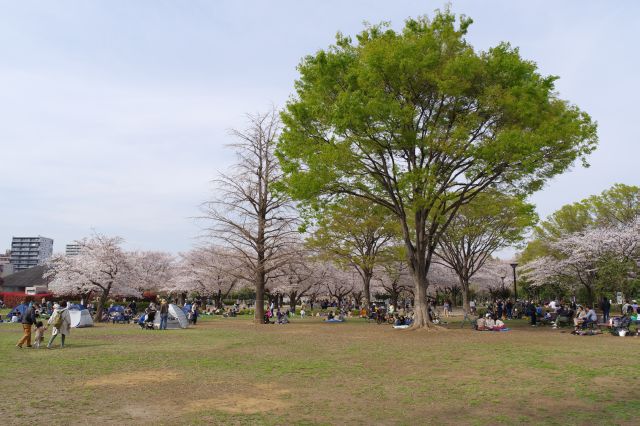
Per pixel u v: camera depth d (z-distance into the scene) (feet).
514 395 28.48
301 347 54.54
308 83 74.64
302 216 81.82
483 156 63.16
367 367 39.47
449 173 71.46
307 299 263.29
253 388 30.91
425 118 70.69
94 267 116.16
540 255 145.28
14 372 36.91
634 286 96.99
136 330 83.66
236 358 45.16
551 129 61.57
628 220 129.29
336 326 94.27
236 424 22.40
